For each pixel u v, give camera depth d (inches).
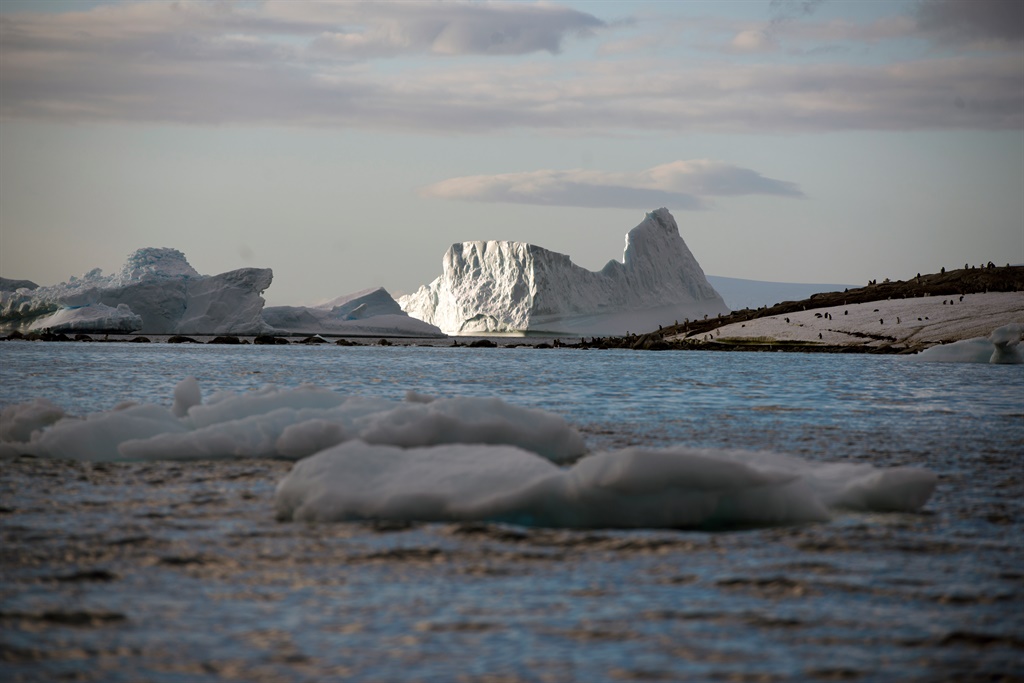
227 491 1648.6
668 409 3486.7
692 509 1396.4
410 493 1413.6
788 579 1135.0
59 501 1561.3
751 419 3085.6
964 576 1152.8
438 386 5152.6
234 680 837.2
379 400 2336.4
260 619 988.6
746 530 1366.9
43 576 1134.4
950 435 2640.3
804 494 1437.0
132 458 1977.1
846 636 947.3
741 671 860.0
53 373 6181.1
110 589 1087.0
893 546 1288.1
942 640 937.5
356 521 1397.6
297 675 847.1
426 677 843.4
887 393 4520.2
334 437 1973.4
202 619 987.9
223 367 7455.7
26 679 834.8
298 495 1456.7
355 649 907.4
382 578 1131.9
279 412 2123.5
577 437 2166.6
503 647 913.5
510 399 4001.0
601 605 1037.2
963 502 1585.9
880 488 1510.8
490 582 1119.0
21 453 2014.0
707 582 1122.7
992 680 846.5
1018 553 1258.0
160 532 1348.4
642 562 1203.2
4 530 1358.3
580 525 1387.8
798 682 838.5
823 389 4837.6
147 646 912.9
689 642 929.5
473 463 1515.7
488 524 1375.5
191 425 2191.2
